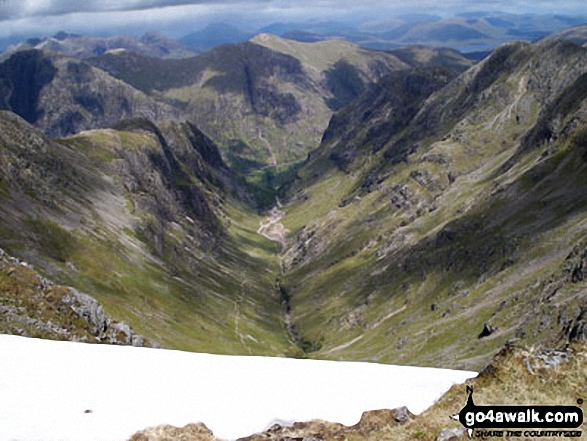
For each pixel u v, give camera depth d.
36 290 88.31
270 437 29.98
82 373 36.66
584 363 30.84
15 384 34.38
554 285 185.25
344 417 33.16
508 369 31.34
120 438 29.81
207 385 36.41
